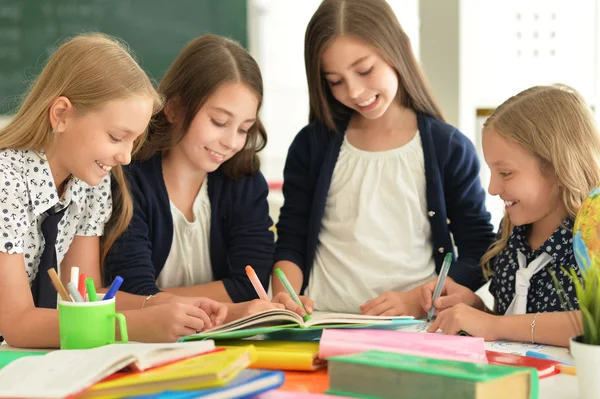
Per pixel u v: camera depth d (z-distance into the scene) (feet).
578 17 7.37
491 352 3.36
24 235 4.15
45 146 4.14
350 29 5.00
